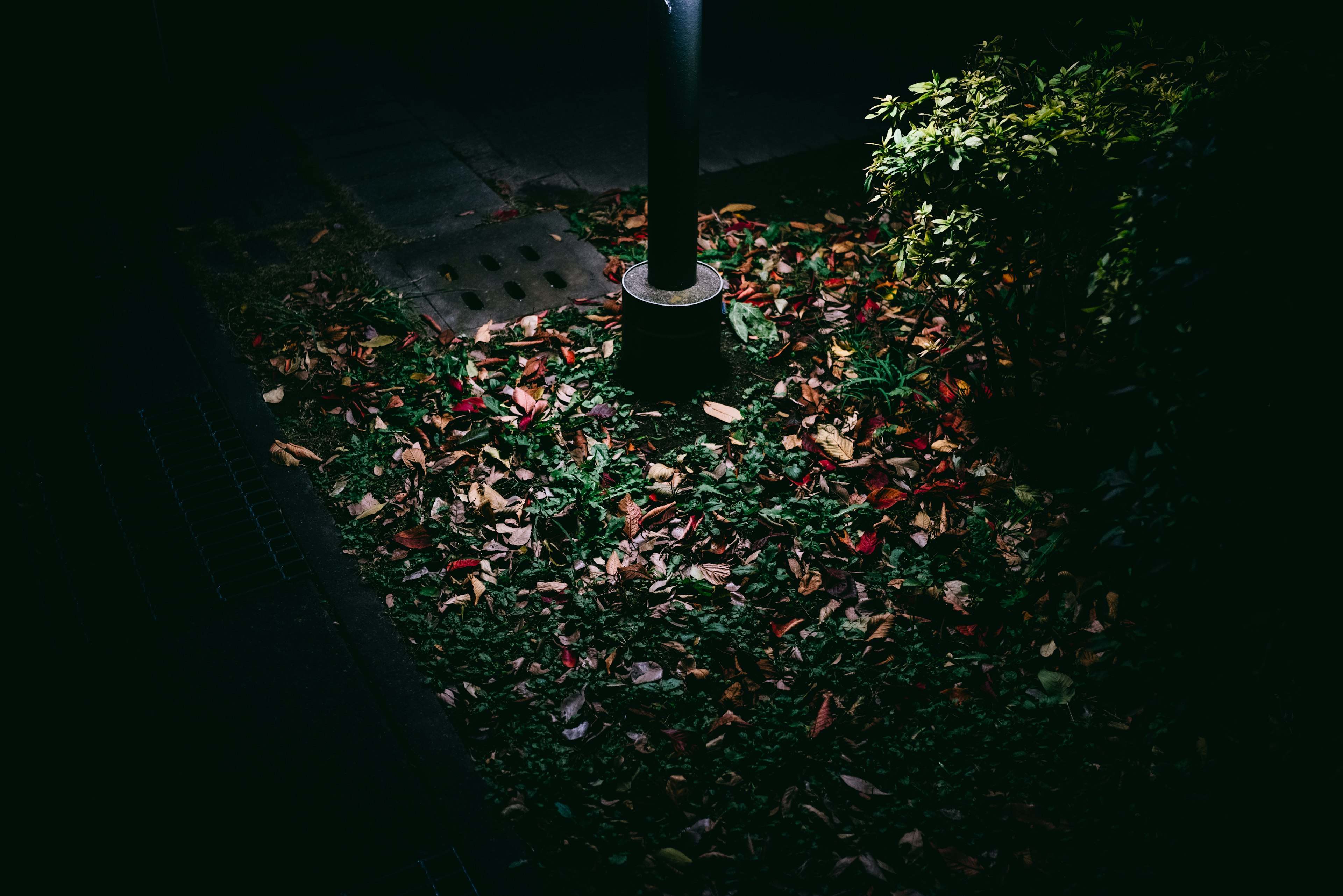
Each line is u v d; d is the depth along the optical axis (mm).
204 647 3506
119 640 3529
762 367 4902
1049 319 4609
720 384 4797
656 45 3941
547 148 7094
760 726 3221
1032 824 2924
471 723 3238
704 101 7781
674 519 4000
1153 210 3033
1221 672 2936
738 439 4375
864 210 6348
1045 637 3510
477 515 4016
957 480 4148
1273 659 2666
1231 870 2783
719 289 4660
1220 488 2746
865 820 2967
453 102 7746
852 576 3775
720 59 8484
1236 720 2979
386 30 8922
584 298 5457
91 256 5758
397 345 5066
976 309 4215
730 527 3949
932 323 5137
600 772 3104
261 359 4977
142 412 4609
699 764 3125
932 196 4203
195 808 2998
